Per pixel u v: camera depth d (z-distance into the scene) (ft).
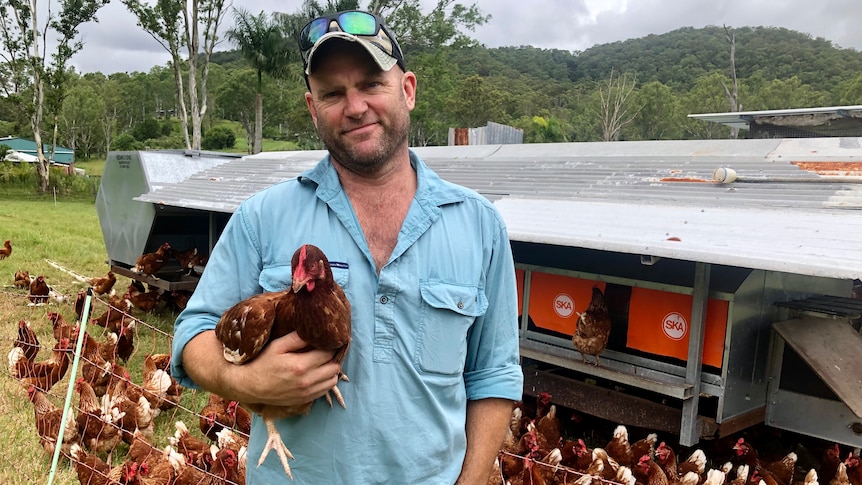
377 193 6.63
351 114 6.22
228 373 5.83
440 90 137.08
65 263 45.03
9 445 16.84
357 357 6.16
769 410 15.61
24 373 20.25
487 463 6.91
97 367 19.38
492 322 7.02
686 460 16.28
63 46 123.34
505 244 7.07
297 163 29.50
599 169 20.20
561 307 17.58
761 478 14.93
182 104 108.58
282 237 6.48
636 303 15.97
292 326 5.74
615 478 14.76
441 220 6.61
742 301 14.56
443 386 6.39
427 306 6.30
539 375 18.63
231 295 6.56
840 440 14.52
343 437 6.10
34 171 130.82
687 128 160.86
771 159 17.84
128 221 32.86
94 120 259.80
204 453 15.26
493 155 26.20
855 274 9.59
